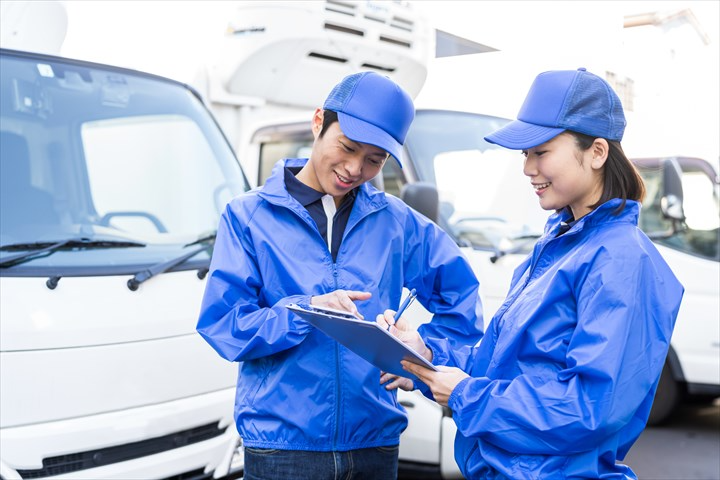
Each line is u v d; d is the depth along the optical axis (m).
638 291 1.60
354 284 2.11
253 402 2.10
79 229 3.18
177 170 3.68
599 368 1.55
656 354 1.62
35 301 2.77
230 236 2.12
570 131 1.70
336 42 4.95
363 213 2.17
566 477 1.64
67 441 2.65
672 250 5.49
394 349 1.72
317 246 2.11
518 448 1.65
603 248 1.65
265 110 5.26
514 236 4.40
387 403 2.19
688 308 5.34
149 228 3.40
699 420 5.89
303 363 2.06
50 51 3.98
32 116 3.43
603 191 1.74
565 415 1.57
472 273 2.35
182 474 2.95
